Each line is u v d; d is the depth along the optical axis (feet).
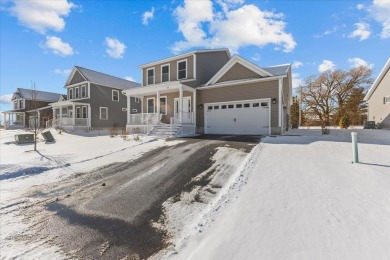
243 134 47.06
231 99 48.93
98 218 13.71
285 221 10.91
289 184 15.30
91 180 21.07
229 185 16.49
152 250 10.32
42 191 18.72
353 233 9.45
